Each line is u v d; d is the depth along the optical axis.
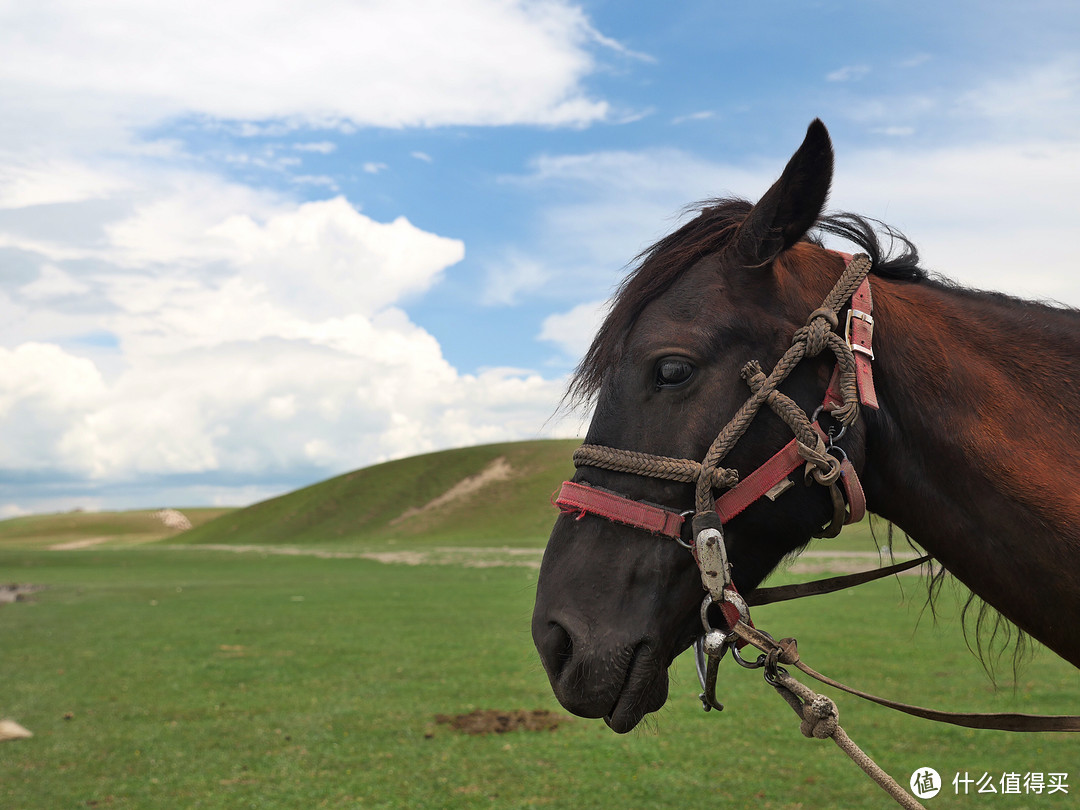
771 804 6.43
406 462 98.75
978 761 7.32
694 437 1.90
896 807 6.28
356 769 7.50
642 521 1.92
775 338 1.93
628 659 1.88
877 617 16.30
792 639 1.79
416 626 16.89
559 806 6.48
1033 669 10.80
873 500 2.04
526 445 99.94
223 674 11.98
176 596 25.61
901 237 2.26
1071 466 1.83
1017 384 1.94
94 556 57.16
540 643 1.96
